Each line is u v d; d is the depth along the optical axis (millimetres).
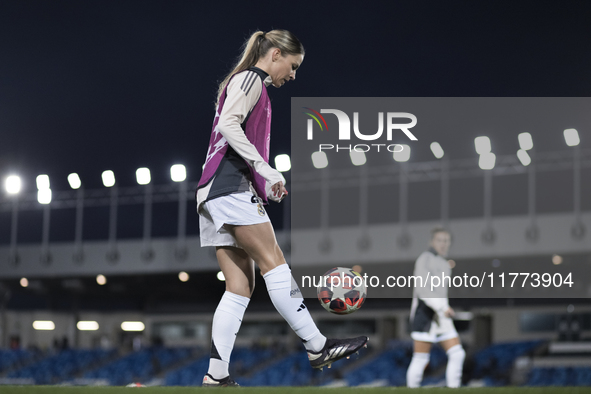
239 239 11094
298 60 12164
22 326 141875
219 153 11383
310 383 89438
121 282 119375
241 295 11836
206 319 131000
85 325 144000
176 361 112438
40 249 110438
